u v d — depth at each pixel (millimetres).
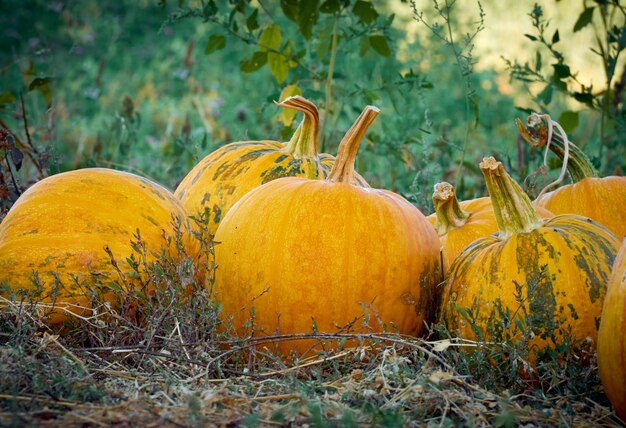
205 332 1420
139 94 3666
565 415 1295
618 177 1769
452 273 1496
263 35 2172
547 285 1413
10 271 1463
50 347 1381
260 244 1457
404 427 1215
